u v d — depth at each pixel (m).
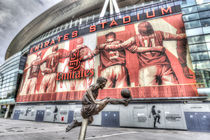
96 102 2.61
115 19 31.00
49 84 32.53
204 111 18.39
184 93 20.09
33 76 37.16
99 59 28.39
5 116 41.28
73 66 30.86
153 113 21.12
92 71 27.81
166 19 25.36
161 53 23.41
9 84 43.69
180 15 24.56
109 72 26.34
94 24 33.50
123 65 25.61
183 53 22.00
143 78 23.31
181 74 21.11
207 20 21.72
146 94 22.30
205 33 21.17
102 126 23.38
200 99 19.03
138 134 11.79
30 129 13.29
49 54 36.56
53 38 39.34
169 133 14.24
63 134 9.48
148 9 28.86
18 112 35.81
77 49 32.28
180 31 23.45
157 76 22.48
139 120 21.58
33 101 33.41
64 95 29.33
